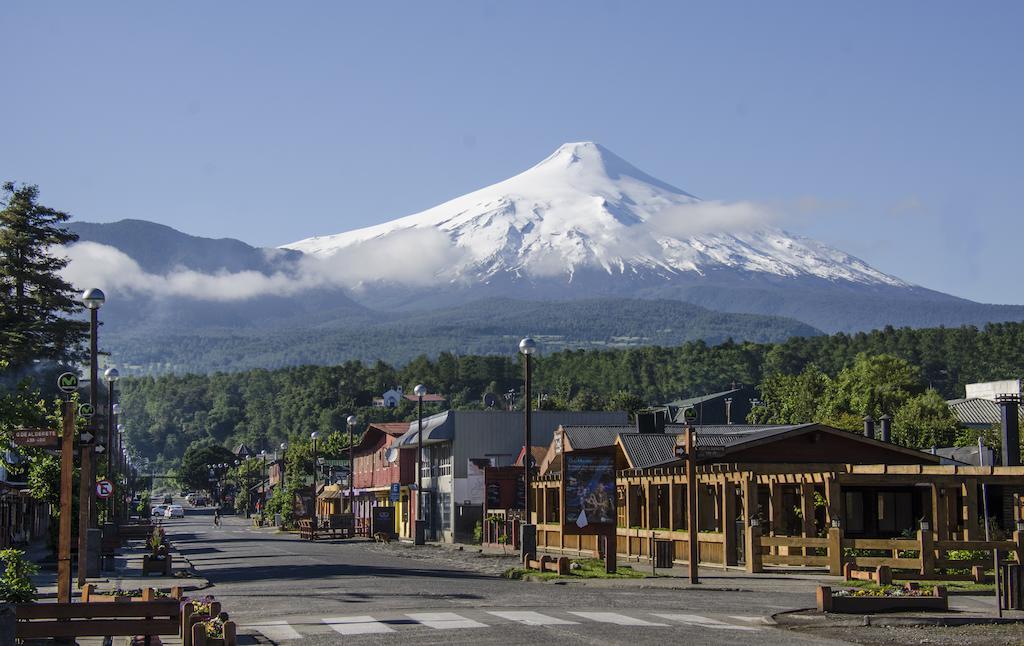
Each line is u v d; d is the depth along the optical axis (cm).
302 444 13175
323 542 7100
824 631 2045
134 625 1733
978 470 3344
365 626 2006
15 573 1823
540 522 5406
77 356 7038
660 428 5388
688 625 2081
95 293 3228
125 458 11606
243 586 3072
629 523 4534
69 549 2219
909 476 3366
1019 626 2123
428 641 1803
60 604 1773
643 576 3325
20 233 6994
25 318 6912
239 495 17112
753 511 3569
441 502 7238
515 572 3453
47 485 4616
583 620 2119
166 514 15050
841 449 4288
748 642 1848
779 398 11581
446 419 7056
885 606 2303
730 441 4881
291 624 2056
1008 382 10325
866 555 3622
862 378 10206
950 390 19838
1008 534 3869
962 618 2178
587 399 15488
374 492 9119
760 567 3425
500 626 2002
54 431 2250
